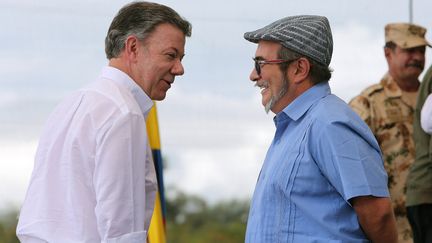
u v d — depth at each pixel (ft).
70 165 15.96
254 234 16.40
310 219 15.93
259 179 17.03
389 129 27.71
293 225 15.99
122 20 16.81
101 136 15.83
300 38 16.57
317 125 16.03
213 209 52.37
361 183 15.58
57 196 16.07
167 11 16.85
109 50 17.01
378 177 15.79
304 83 16.69
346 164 15.65
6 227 41.50
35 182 16.34
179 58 16.99
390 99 27.91
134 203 15.83
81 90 16.69
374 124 27.78
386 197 15.79
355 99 28.07
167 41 16.71
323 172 15.89
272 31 16.62
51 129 16.48
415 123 24.88
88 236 15.87
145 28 16.65
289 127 16.74
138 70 16.74
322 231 15.89
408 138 27.78
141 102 16.80
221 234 51.06
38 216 16.07
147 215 16.61
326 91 16.72
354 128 15.96
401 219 27.43
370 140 16.07
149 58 16.70
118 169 15.69
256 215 16.49
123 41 16.74
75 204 15.88
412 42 27.78
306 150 16.05
